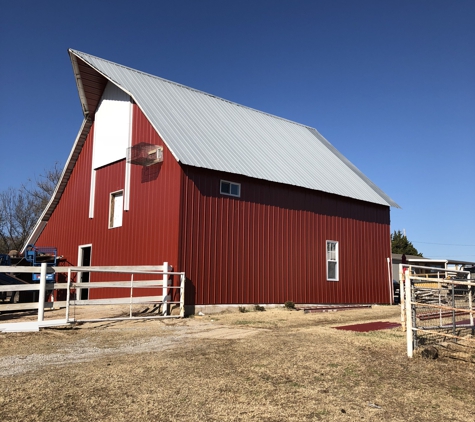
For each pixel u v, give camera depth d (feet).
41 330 32.58
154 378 19.65
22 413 15.35
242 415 15.69
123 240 53.52
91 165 62.95
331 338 30.40
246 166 52.75
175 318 41.09
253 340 29.32
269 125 73.41
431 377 21.43
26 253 68.13
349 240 64.08
